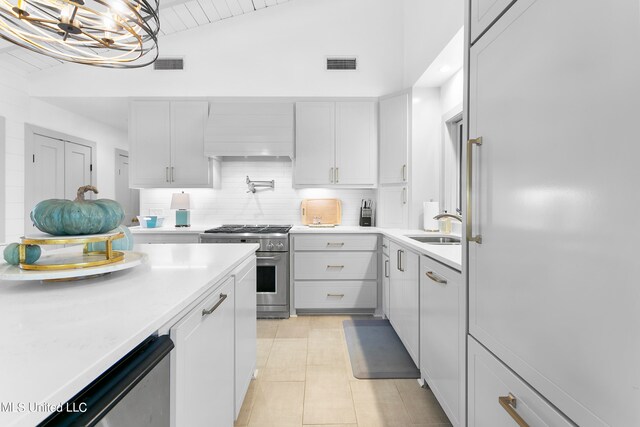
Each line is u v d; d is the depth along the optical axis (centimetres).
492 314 111
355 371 224
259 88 380
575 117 73
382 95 379
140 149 363
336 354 252
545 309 84
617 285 63
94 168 479
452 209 321
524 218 92
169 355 89
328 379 216
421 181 334
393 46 380
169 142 362
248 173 396
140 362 73
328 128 364
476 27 121
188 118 362
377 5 381
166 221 395
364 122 364
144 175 363
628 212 61
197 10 352
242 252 175
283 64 381
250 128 355
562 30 77
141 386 74
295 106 366
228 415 145
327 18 382
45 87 370
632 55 59
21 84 362
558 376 79
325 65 380
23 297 92
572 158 74
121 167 545
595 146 68
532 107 88
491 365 112
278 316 337
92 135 476
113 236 116
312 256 337
